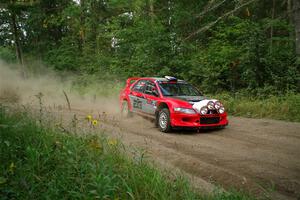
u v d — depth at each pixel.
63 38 28.36
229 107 12.88
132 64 19.75
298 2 14.55
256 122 10.52
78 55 26.77
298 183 5.02
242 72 15.35
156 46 17.86
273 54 14.85
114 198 3.72
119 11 25.98
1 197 3.63
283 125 9.83
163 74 16.86
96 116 11.80
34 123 6.32
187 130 9.41
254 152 6.82
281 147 7.23
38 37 30.48
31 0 25.38
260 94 13.70
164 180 4.41
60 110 13.10
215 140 8.05
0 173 4.08
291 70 13.95
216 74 15.54
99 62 22.28
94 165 4.17
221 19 17.72
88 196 3.60
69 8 25.95
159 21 19.66
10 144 4.92
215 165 5.94
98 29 25.70
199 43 20.16
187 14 20.55
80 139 5.57
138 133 8.87
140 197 3.96
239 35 16.45
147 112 10.43
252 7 19.16
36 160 4.42
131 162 4.90
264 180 5.16
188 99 9.30
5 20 29.64
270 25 16.55
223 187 4.92
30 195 3.65
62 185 3.88
